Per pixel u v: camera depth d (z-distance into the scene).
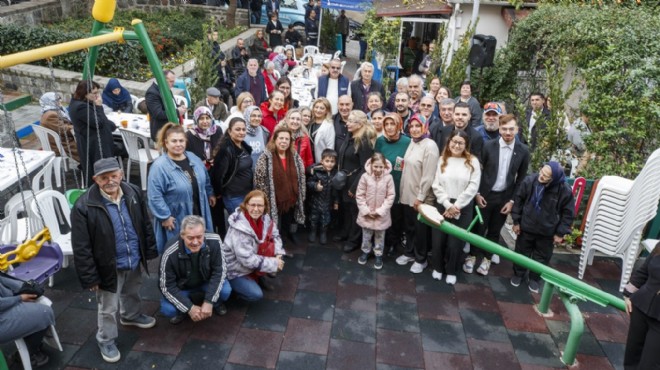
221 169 4.59
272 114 5.83
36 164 4.88
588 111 5.72
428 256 5.20
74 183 6.26
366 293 4.59
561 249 5.56
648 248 4.74
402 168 4.89
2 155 4.98
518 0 9.89
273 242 4.35
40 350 3.55
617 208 4.71
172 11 15.86
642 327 3.34
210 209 4.77
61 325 3.92
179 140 3.91
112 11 4.73
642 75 5.35
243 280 4.18
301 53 14.07
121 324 3.99
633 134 5.41
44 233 3.53
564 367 3.80
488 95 9.69
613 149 5.68
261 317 4.18
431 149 4.64
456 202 4.51
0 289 3.15
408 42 13.62
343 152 5.10
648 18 6.10
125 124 6.50
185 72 10.09
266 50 14.11
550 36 7.39
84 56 9.34
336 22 16.62
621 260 5.39
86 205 3.25
